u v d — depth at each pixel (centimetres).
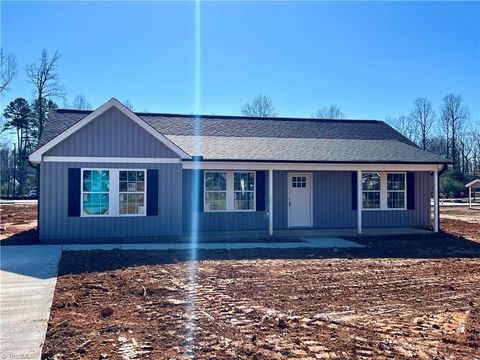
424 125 6906
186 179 1606
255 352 495
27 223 2027
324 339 543
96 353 489
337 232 1681
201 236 1545
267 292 782
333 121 2111
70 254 1160
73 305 688
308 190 1758
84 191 1400
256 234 1602
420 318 638
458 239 1574
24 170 6097
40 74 4944
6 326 584
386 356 491
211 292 777
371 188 1803
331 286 838
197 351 498
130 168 1430
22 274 919
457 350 512
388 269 1017
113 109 1420
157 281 858
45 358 480
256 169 1567
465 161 6725
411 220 1822
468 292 803
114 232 1416
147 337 543
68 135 1380
